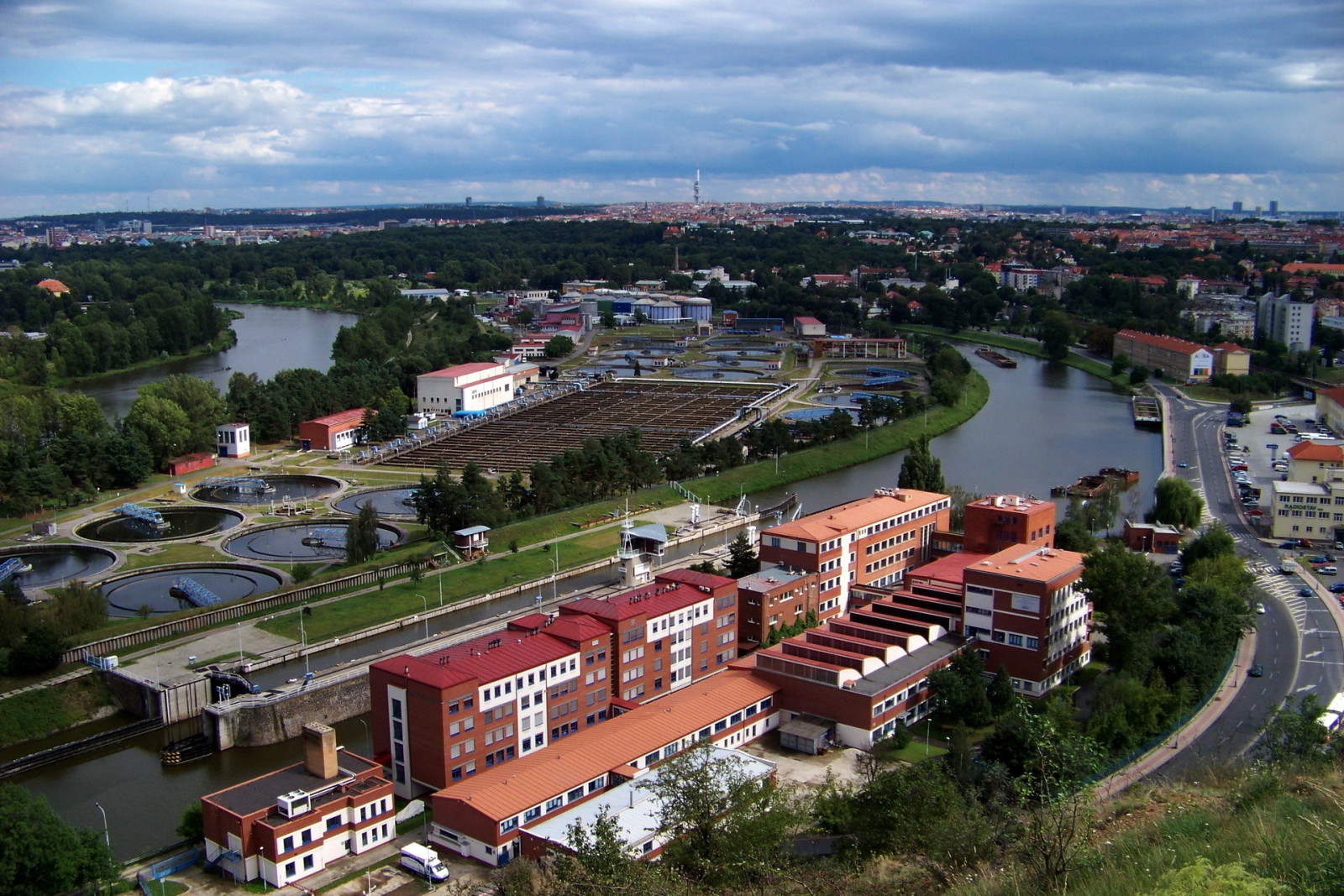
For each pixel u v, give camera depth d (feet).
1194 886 218.59
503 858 506.07
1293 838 248.32
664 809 425.28
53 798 620.08
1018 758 536.01
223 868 511.40
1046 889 273.13
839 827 474.90
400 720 588.50
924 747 625.41
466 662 597.52
